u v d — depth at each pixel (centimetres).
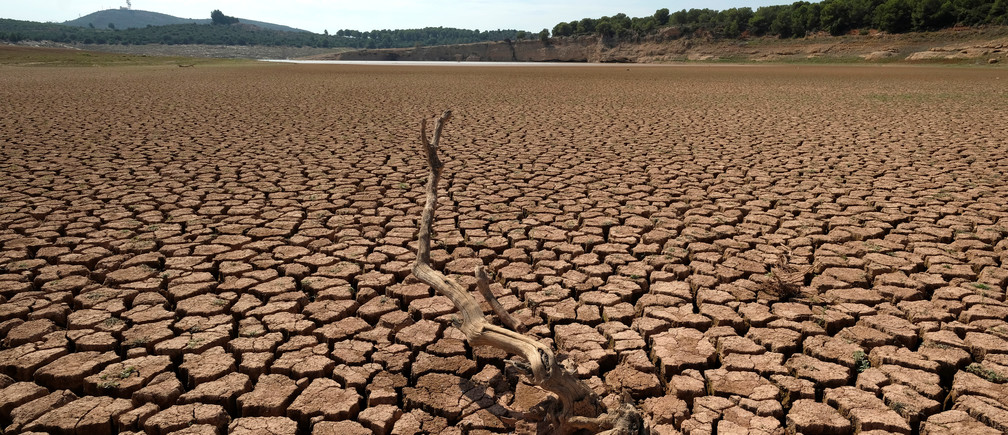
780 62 7812
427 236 379
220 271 510
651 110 1797
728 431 310
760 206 728
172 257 544
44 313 425
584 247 594
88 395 341
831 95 2283
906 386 346
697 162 993
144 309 435
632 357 381
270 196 758
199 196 752
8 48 8319
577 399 287
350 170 916
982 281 496
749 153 1071
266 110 1714
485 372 365
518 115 1659
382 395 337
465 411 327
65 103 1823
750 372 364
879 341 397
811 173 902
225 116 1558
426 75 3950
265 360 371
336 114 1636
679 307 454
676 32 11225
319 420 318
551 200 764
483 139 1227
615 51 12012
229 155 1025
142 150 1059
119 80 2956
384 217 674
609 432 272
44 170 882
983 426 311
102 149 1058
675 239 607
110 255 547
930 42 7062
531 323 434
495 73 4384
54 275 493
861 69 4925
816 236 612
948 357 375
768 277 502
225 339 397
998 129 1317
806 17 9144
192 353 378
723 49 9744
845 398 334
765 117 1602
